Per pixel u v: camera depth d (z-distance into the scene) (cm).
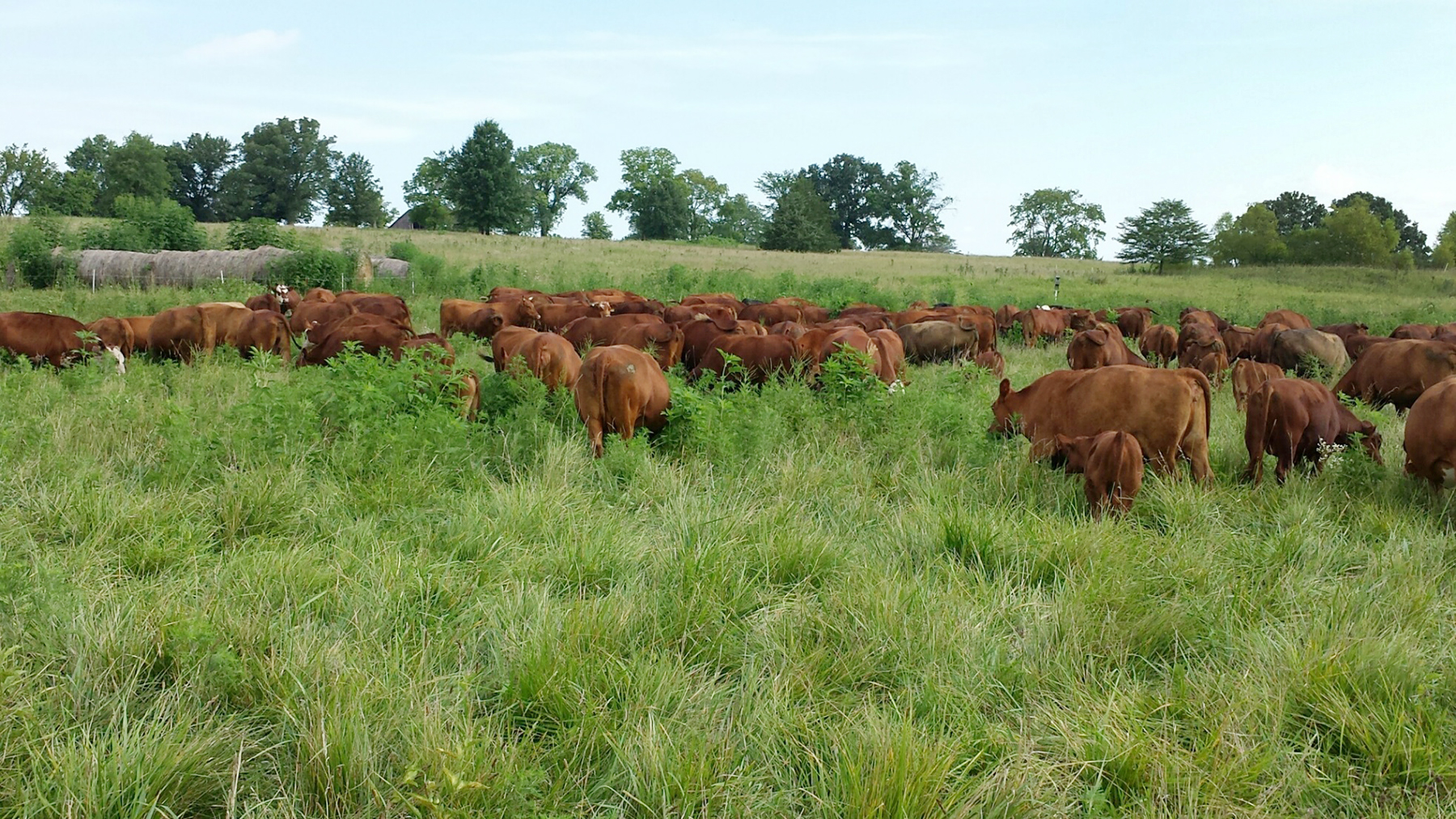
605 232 12575
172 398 1037
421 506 683
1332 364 1578
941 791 362
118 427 827
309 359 1306
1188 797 367
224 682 411
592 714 407
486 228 9306
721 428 869
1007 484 757
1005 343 2200
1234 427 1012
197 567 543
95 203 9081
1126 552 596
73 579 508
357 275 2775
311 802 358
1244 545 645
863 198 13350
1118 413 783
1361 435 855
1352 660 454
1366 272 6506
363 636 465
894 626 487
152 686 422
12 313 1312
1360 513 723
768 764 385
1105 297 3716
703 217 12269
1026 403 865
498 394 1016
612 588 542
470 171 9050
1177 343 1762
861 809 342
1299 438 826
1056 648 488
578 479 775
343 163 11731
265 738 388
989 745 400
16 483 654
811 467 798
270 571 522
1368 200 11744
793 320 1795
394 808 352
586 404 860
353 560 558
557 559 569
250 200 10812
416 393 906
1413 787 388
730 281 3338
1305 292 4766
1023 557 600
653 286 3075
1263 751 403
